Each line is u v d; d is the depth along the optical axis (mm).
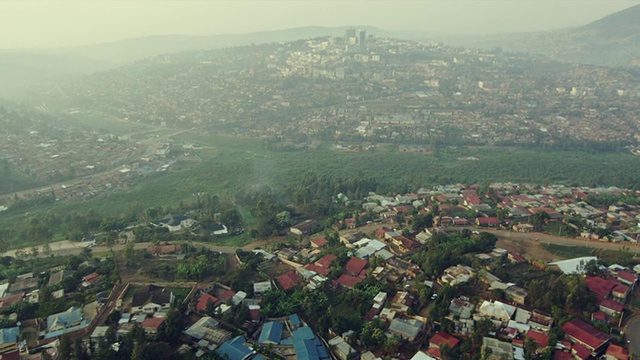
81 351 107938
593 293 130000
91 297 134500
